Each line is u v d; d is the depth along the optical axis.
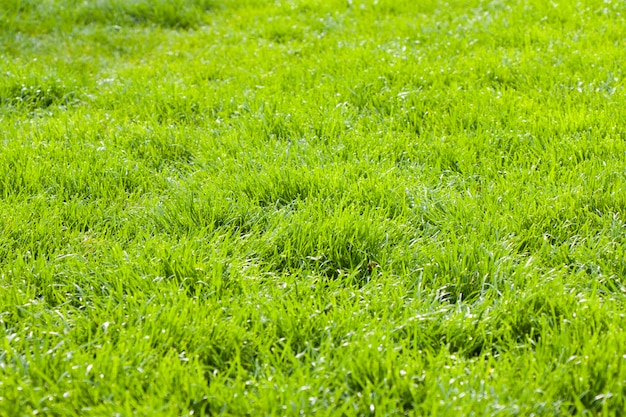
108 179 5.07
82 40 9.20
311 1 10.51
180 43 9.11
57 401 2.94
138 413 2.81
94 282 3.78
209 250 4.06
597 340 3.18
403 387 2.96
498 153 5.31
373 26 9.14
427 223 4.39
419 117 6.15
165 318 3.40
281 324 3.40
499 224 4.31
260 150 5.48
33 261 3.95
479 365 3.09
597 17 8.82
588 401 2.92
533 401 2.85
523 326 3.42
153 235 4.36
